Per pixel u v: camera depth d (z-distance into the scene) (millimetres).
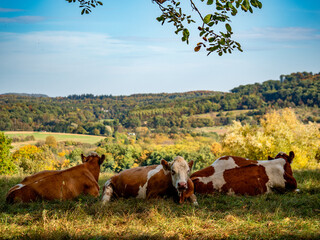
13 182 10453
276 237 4523
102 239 4598
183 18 6016
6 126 161625
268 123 43969
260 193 7344
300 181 9227
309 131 40031
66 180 7230
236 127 43719
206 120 193625
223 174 7480
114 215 5707
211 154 84938
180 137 153375
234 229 4906
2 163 36500
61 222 5176
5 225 5059
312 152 39812
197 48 5602
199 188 7445
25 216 5578
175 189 6738
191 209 5992
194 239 4605
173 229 4984
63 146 123750
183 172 6520
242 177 7402
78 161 81812
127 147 98188
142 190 7039
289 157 7949
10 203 6652
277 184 7453
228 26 5297
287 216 5582
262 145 38719
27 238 4523
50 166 52125
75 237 4605
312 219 5309
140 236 4629
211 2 5105
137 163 97688
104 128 170375
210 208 6277
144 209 6078
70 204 6391
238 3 4961
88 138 152500
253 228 4926
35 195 6785
